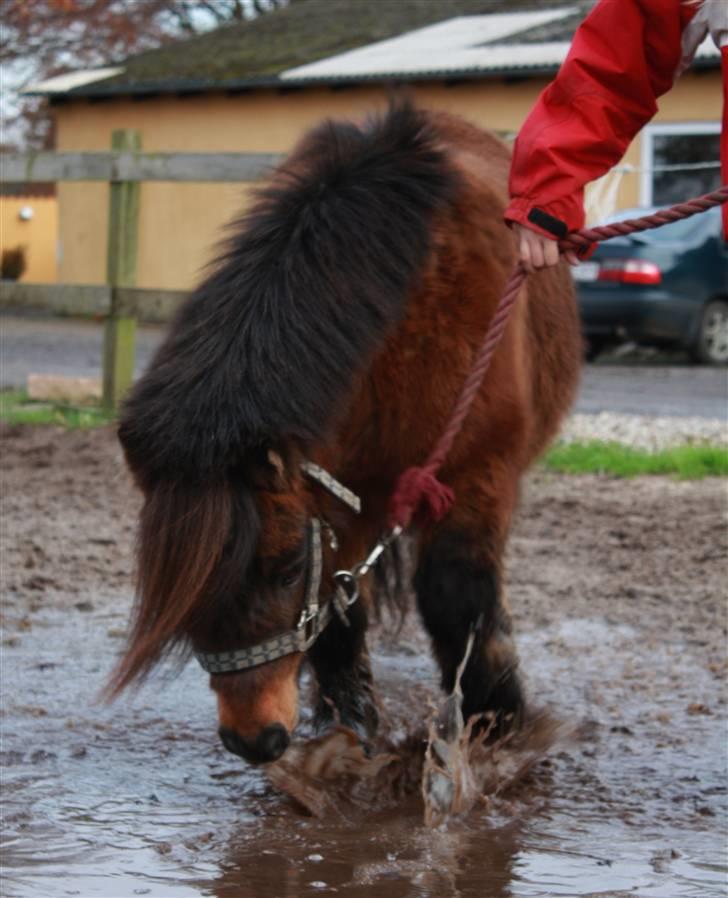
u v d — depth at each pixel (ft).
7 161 34.50
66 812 11.55
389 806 11.84
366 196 11.25
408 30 70.85
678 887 10.07
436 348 11.41
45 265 87.86
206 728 13.96
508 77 56.49
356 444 11.25
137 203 32.55
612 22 11.23
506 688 12.42
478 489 11.90
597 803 11.96
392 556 13.53
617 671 15.98
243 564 9.30
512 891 9.98
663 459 28.19
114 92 68.49
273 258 10.65
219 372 9.73
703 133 53.16
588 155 11.37
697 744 13.52
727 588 19.53
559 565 20.80
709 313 46.96
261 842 10.94
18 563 20.45
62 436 30.83
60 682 15.26
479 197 12.41
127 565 20.59
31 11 100.32
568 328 15.21
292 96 63.87
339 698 13.34
